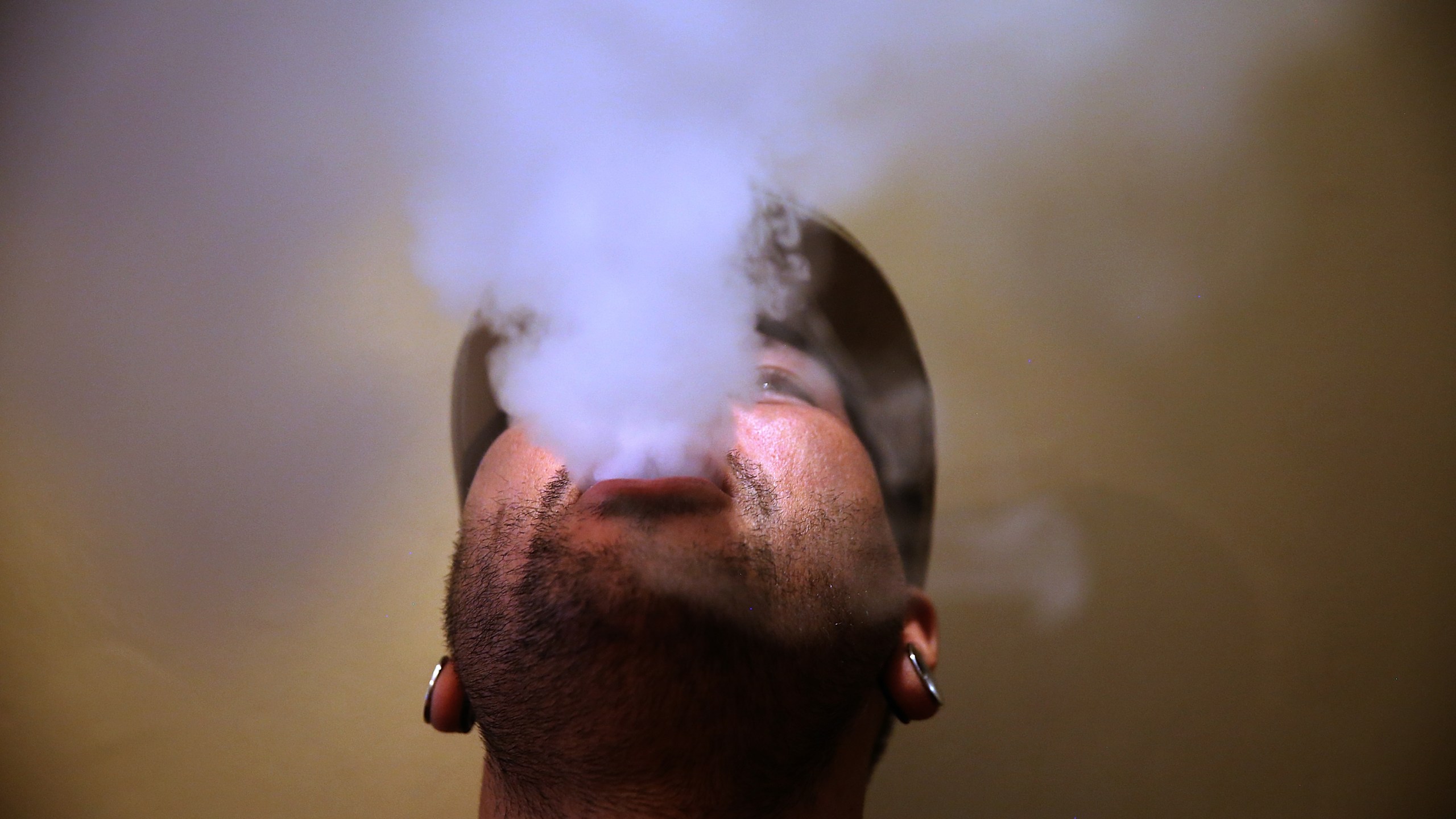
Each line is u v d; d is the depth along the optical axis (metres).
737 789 0.68
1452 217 1.13
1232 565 1.12
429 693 0.85
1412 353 1.12
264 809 1.12
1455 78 1.14
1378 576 1.10
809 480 0.77
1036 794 1.09
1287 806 1.07
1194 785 1.08
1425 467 1.11
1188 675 1.10
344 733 1.14
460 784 1.12
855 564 0.75
